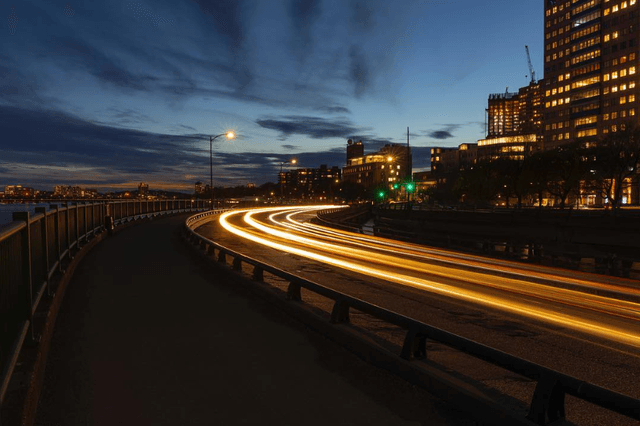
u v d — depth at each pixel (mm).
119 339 6883
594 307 11008
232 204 87312
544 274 17484
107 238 24188
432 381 4918
